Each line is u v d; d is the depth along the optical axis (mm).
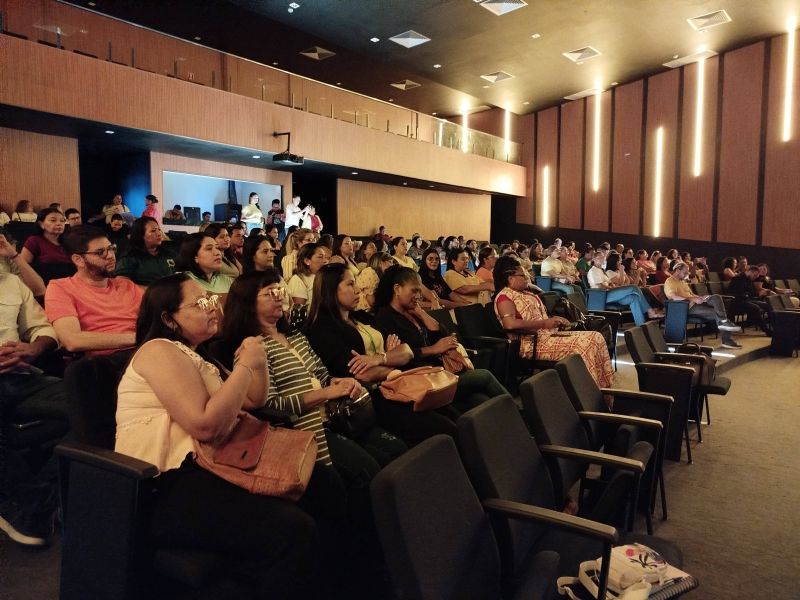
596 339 3723
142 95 7750
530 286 5160
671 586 1483
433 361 2939
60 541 2084
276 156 9602
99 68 7281
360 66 12383
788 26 11047
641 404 2613
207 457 1490
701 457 3291
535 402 1964
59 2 7727
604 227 14703
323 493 1721
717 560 2148
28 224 4805
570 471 1992
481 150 14945
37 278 2873
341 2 9266
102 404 1674
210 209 11078
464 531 1319
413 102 15602
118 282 2674
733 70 12164
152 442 1492
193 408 1479
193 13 9484
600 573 1341
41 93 6727
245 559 1435
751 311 8203
